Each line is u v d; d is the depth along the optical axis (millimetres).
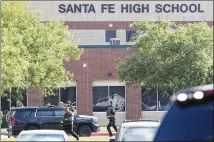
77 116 79750
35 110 78500
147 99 114000
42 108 78625
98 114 113688
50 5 124938
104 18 127500
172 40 89250
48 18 124500
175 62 88562
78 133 79688
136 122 36688
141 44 90812
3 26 80938
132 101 113688
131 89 113812
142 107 114062
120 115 113875
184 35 89250
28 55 80375
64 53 96250
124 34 127750
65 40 95438
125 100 113875
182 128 14672
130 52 106938
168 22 91875
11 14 82375
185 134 14562
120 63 94500
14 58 71312
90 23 127000
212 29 90312
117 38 127375
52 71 87750
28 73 83938
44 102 112125
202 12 129500
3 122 99875
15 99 97500
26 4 87375
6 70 70000
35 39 85750
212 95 14781
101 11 127375
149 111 114000
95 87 113938
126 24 127875
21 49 76875
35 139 33594
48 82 88750
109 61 113625
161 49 89500
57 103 112688
